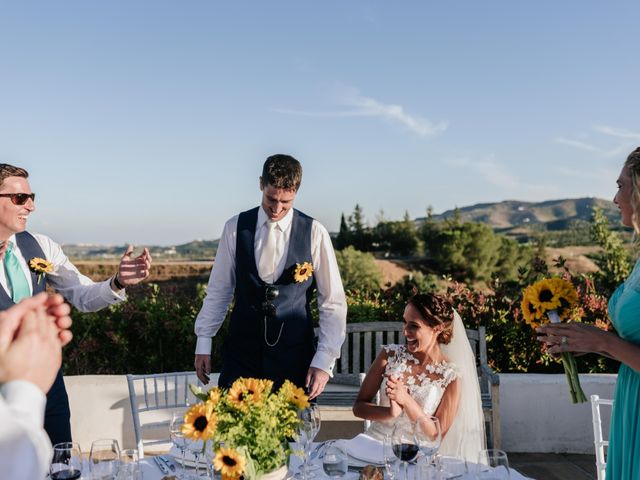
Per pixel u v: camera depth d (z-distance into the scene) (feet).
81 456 6.57
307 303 10.31
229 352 10.34
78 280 9.93
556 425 14.79
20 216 8.68
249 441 5.63
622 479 6.66
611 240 43.39
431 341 9.53
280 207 9.37
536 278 17.40
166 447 14.76
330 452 6.59
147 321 17.28
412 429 6.48
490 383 12.46
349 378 15.24
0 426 2.10
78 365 17.39
